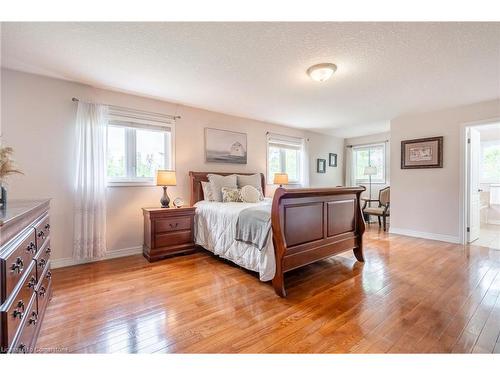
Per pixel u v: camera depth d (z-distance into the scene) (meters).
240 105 3.80
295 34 1.93
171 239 3.22
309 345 1.47
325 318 1.77
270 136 5.00
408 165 4.42
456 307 1.90
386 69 2.54
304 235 2.40
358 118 4.63
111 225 3.19
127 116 3.26
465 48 2.13
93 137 2.92
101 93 3.09
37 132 2.71
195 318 1.77
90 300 2.04
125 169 3.36
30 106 2.67
